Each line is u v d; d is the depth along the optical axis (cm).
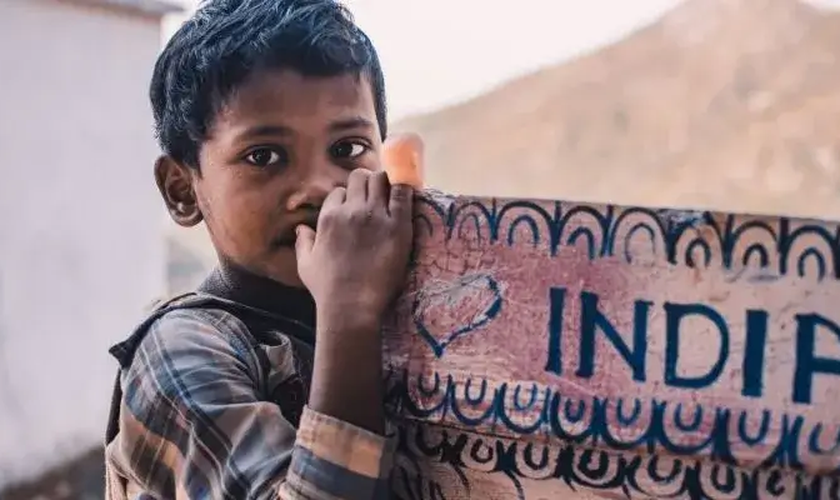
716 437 66
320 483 70
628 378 68
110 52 496
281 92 86
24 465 471
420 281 73
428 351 73
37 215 466
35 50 454
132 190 522
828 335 65
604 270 69
